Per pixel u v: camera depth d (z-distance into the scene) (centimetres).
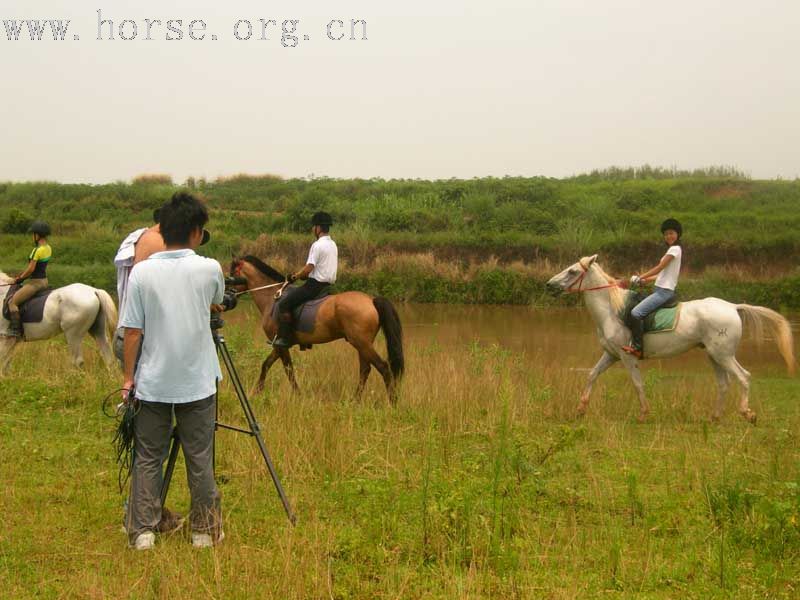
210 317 592
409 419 971
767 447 874
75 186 4578
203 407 552
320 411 927
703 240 3123
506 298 2786
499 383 1080
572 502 670
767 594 505
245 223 3750
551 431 938
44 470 733
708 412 1123
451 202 3934
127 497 597
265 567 518
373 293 2842
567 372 1323
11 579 506
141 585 490
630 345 1097
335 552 545
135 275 542
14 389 1040
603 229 3431
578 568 543
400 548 558
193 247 567
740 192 4150
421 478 720
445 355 1355
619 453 840
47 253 1248
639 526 624
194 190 4700
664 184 4266
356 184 4684
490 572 528
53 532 587
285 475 714
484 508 635
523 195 3962
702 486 679
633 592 507
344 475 722
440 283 2847
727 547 574
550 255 3114
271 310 1183
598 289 1121
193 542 557
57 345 1494
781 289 2684
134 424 551
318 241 1155
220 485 698
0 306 1237
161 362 538
